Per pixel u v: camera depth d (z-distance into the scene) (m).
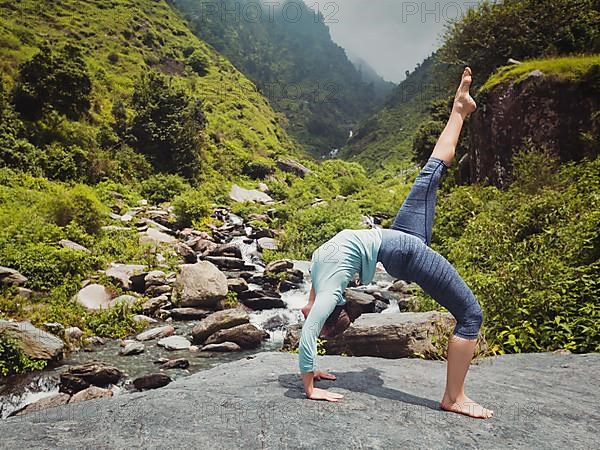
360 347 6.02
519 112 14.23
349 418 2.35
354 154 65.75
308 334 2.57
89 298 12.77
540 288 6.10
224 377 3.44
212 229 23.38
